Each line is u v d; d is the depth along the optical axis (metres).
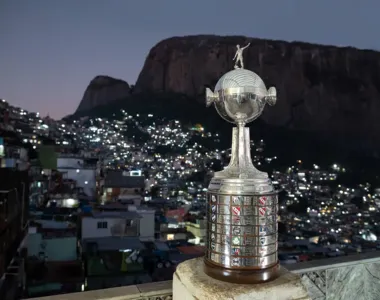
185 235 27.38
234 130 1.72
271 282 1.48
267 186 1.56
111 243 17.58
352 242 32.91
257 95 1.59
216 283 1.46
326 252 24.59
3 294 13.36
